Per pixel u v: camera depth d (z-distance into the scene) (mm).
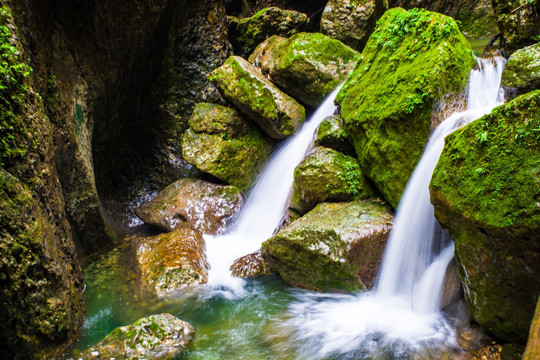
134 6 6590
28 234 3477
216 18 8633
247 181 7656
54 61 5285
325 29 9117
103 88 6543
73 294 4320
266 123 7398
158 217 7172
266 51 8523
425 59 5031
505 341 3566
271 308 4855
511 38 5883
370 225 4930
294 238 5125
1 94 3424
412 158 4895
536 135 3037
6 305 3225
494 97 5270
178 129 8445
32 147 3857
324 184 5902
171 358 3842
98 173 7332
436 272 4383
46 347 3754
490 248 3297
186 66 8352
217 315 4719
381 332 4156
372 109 5449
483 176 3324
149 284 5246
